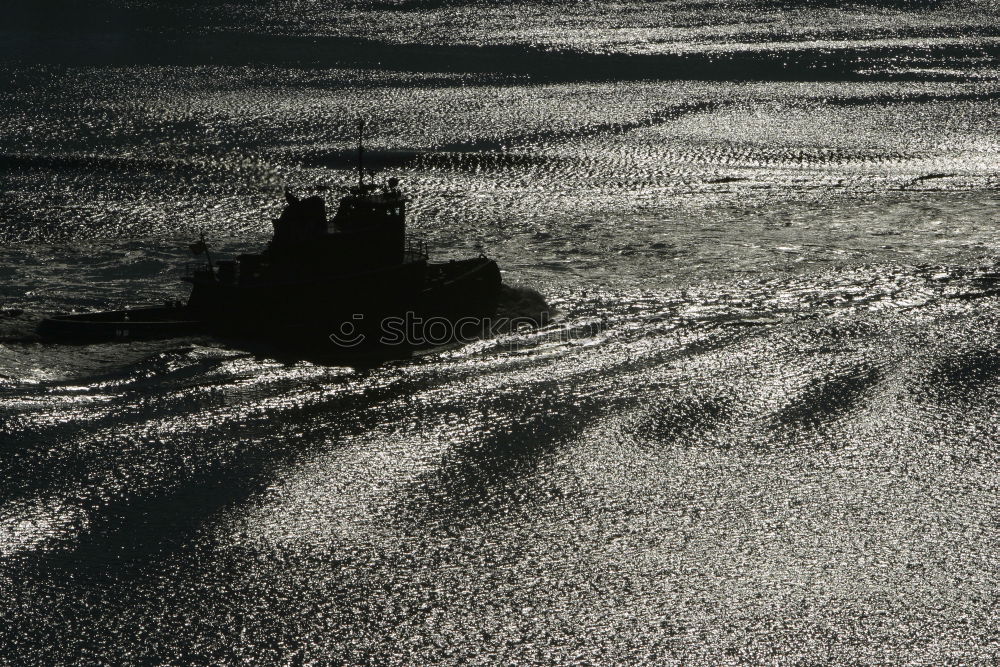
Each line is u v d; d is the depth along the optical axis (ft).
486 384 271.08
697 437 246.68
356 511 216.33
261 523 211.20
